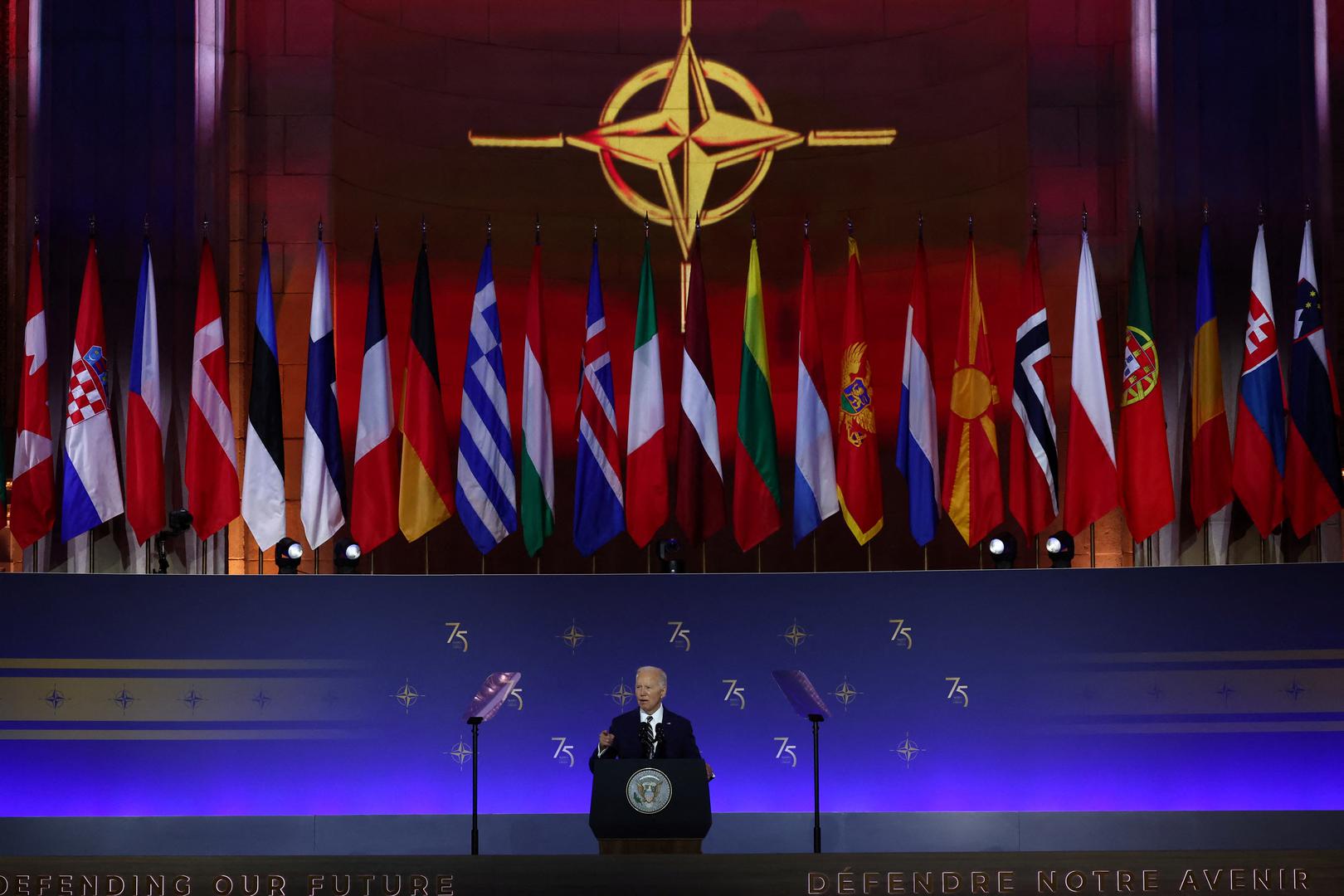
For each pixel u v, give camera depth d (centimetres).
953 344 2791
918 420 2378
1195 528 2444
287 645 2114
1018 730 2100
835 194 2881
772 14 2920
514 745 2114
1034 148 2720
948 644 2119
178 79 2583
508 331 2856
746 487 2389
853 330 2412
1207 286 2391
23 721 2086
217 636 2109
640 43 2923
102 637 2100
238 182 2716
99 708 2091
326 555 2656
